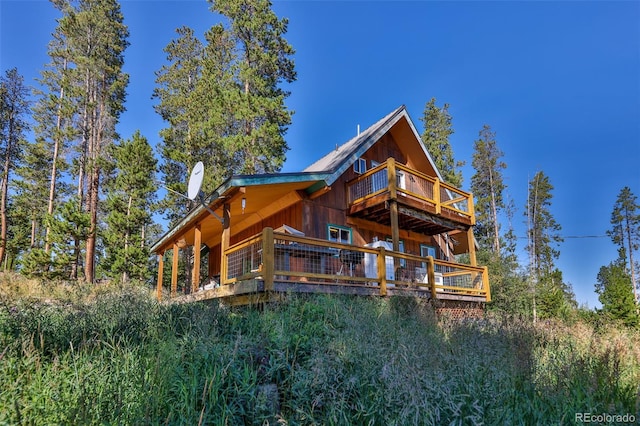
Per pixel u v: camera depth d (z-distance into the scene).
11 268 21.58
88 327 4.33
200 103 20.00
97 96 22.55
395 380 3.04
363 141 11.17
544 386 3.89
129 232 17.78
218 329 4.61
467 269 10.62
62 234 15.12
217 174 18.55
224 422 3.00
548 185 30.98
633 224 33.53
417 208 10.62
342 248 7.67
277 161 17.38
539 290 15.43
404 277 9.77
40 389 3.11
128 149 18.42
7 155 23.50
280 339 4.14
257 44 18.31
